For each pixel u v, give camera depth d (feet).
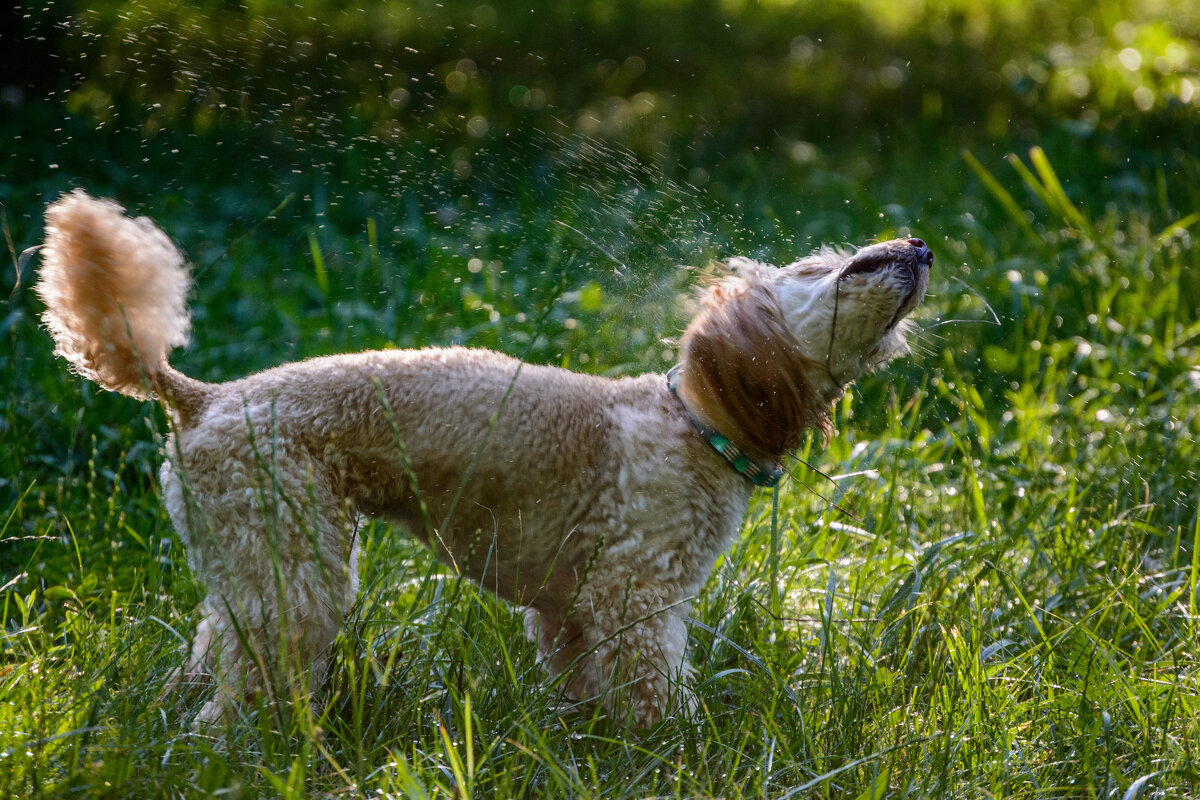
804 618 19.35
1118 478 23.39
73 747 14.15
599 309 29.81
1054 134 43.73
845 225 37.24
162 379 16.30
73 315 15.93
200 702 16.55
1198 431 25.07
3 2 42.19
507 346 28.07
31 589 20.66
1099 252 31.55
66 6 43.73
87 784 13.46
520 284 32.19
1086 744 15.80
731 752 15.70
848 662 17.75
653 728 16.08
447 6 55.67
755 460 17.46
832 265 17.54
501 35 54.03
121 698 15.39
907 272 16.94
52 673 16.67
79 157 37.76
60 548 21.43
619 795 14.66
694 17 59.57
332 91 45.80
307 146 41.34
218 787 13.48
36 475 23.48
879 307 16.88
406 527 17.62
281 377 16.40
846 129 49.47
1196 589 19.90
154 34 45.09
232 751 14.53
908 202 39.47
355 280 32.71
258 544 15.55
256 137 41.11
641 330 28.89
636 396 17.72
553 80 51.83
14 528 21.88
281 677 15.29
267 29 47.83
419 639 17.76
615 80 52.80
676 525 16.99
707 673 18.08
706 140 47.32
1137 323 28.81
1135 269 30.63
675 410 17.52
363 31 50.57
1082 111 47.26
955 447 26.27
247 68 45.32
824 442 18.61
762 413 17.01
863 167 43.78
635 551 16.90
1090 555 20.86
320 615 15.67
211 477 15.74
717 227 36.88
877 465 24.06
